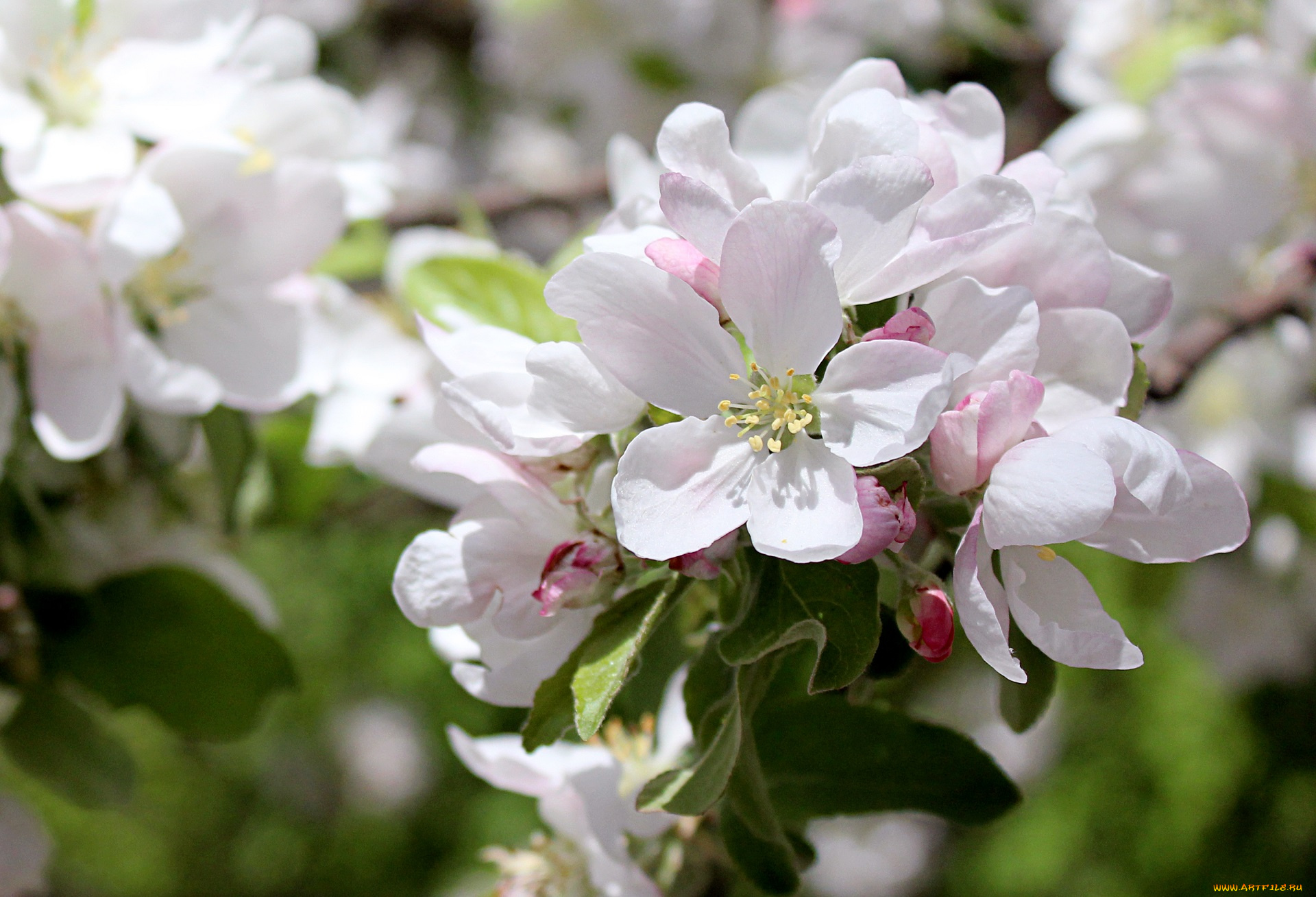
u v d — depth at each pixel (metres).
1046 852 1.18
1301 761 0.99
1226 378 0.67
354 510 0.70
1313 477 0.65
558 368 0.43
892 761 0.46
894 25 0.78
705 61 0.83
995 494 0.42
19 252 0.49
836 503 0.42
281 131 0.53
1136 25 0.65
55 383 0.50
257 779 1.44
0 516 0.52
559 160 1.09
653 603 0.43
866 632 0.42
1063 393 0.43
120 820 1.38
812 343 0.42
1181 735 1.10
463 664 0.44
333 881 1.40
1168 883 1.10
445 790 1.38
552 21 0.85
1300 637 0.73
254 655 0.53
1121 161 0.60
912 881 1.31
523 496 0.44
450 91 1.12
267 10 0.98
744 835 0.45
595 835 0.46
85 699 0.53
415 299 0.49
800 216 0.42
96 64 0.51
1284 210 0.57
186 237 0.52
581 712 0.42
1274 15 0.56
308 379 0.53
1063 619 0.43
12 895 0.53
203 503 0.56
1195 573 0.72
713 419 0.42
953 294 0.43
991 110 0.45
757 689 0.44
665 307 0.42
